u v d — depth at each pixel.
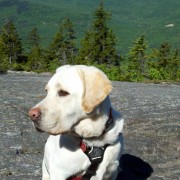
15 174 1.28
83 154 0.99
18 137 1.59
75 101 0.96
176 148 1.62
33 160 1.39
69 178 1.02
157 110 2.12
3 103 2.17
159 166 1.43
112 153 1.01
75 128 0.99
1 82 3.15
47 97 0.98
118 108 2.14
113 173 1.04
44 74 4.77
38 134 1.64
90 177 1.01
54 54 13.84
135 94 2.67
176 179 1.33
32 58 13.11
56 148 1.02
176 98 2.56
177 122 1.90
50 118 0.96
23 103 2.19
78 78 0.96
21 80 3.40
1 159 1.38
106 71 5.20
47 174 1.12
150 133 1.75
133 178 1.31
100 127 0.98
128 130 1.78
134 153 1.51
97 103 0.95
